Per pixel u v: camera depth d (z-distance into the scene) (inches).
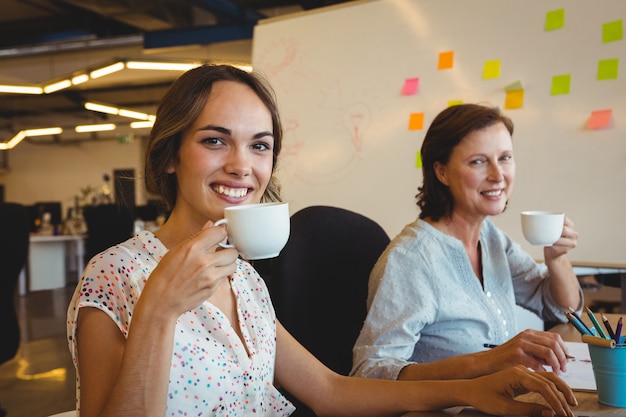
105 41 315.6
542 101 98.0
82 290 36.4
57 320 238.5
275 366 46.5
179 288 31.2
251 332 42.7
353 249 67.1
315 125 119.1
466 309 58.4
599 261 92.0
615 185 91.6
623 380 38.7
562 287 70.4
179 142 40.0
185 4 224.7
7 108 468.4
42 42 339.3
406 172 109.3
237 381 39.1
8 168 593.0
